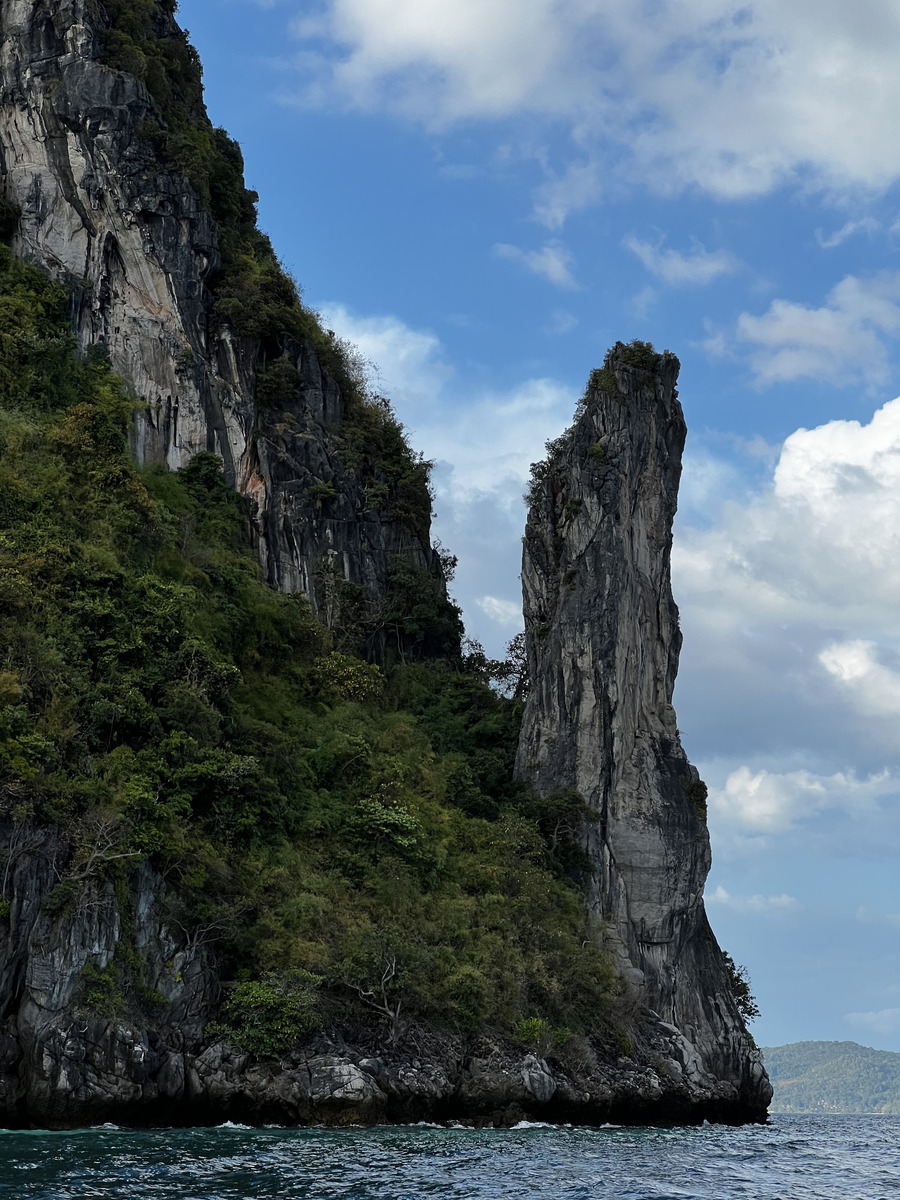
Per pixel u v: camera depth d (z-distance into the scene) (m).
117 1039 52.94
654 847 89.69
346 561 98.19
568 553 96.06
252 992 57.75
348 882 69.06
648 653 96.31
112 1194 37.88
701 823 92.38
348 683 86.88
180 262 93.50
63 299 86.38
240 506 91.12
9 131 91.88
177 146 95.62
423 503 108.56
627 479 97.38
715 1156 56.50
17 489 69.25
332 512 98.12
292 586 92.94
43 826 54.44
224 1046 56.59
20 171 90.69
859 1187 48.81
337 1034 60.09
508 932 74.56
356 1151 48.75
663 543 99.19
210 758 63.94
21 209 89.56
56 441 74.00
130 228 91.81
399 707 95.69
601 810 89.88
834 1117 177.38
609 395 98.94
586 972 77.38
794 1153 61.16
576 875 87.00
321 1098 56.41
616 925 86.56
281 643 84.81
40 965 52.41
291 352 100.44
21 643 61.16
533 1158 50.12
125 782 59.25
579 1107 68.94
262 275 100.94
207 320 95.38
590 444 98.12
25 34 93.75
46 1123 51.22
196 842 60.38
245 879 62.91
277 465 94.88
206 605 78.38
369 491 102.75
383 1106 58.53
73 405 80.25
